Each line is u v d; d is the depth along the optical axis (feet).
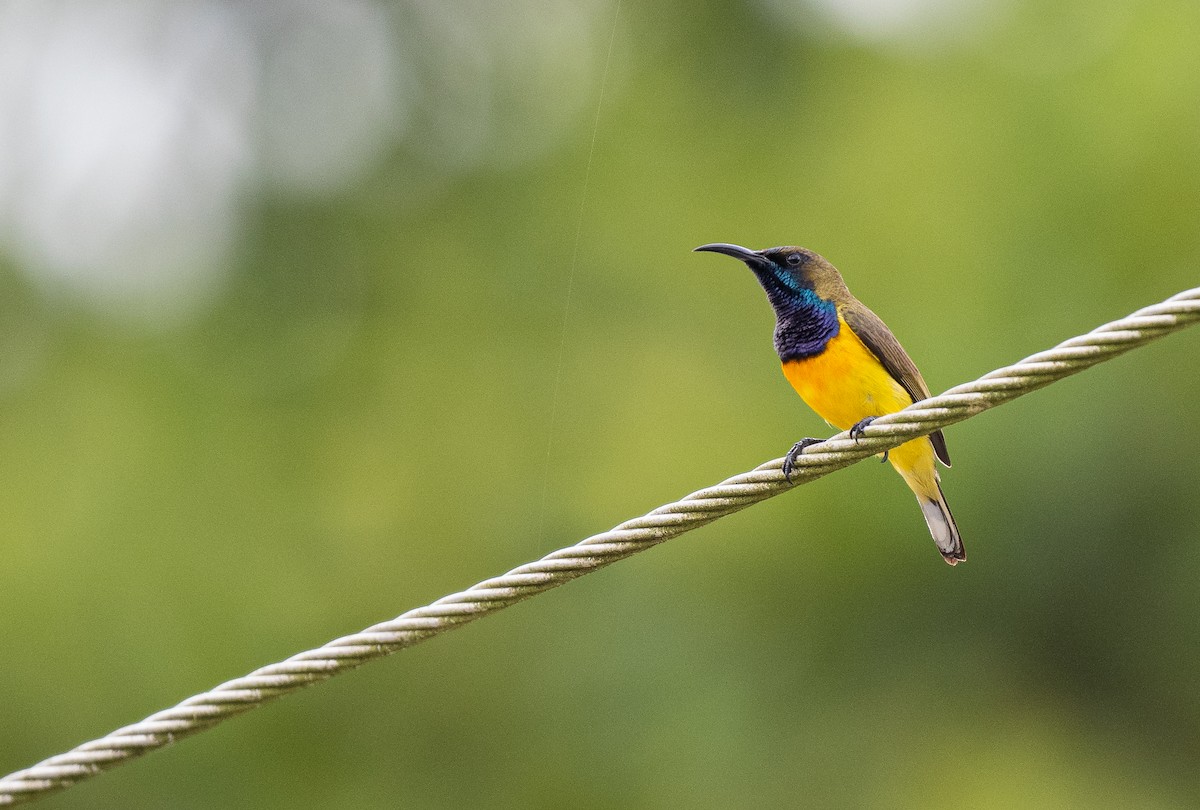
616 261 62.80
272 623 55.67
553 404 60.23
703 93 67.21
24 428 62.23
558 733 53.42
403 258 67.41
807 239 59.36
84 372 64.80
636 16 69.72
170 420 62.85
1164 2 57.47
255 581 57.00
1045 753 52.49
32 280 67.26
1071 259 55.57
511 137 69.72
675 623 54.08
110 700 53.11
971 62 61.57
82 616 54.90
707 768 52.06
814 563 53.83
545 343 62.34
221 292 68.13
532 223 66.18
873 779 52.39
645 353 59.98
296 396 63.77
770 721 52.90
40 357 65.46
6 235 68.49
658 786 52.21
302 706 53.06
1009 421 52.65
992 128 59.16
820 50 66.28
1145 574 52.24
